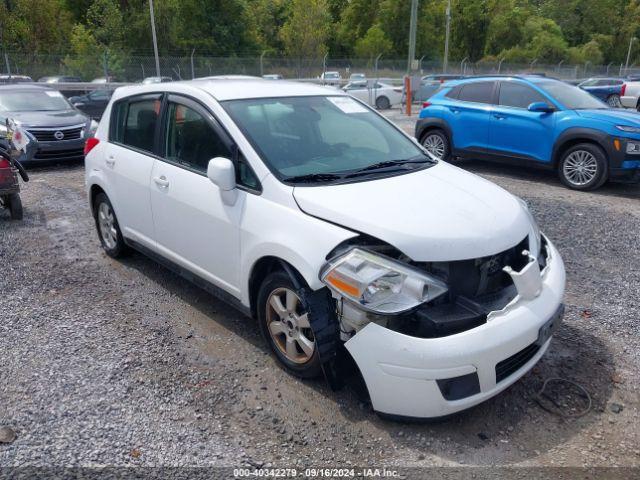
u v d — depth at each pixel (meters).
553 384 3.43
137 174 4.57
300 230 3.17
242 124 3.76
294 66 35.06
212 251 3.88
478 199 3.46
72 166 10.33
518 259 3.30
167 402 3.21
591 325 4.15
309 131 3.99
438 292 2.87
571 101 8.66
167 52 46.34
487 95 9.40
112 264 5.33
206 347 3.82
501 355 2.84
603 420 3.11
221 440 2.91
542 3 88.50
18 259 5.43
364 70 36.62
